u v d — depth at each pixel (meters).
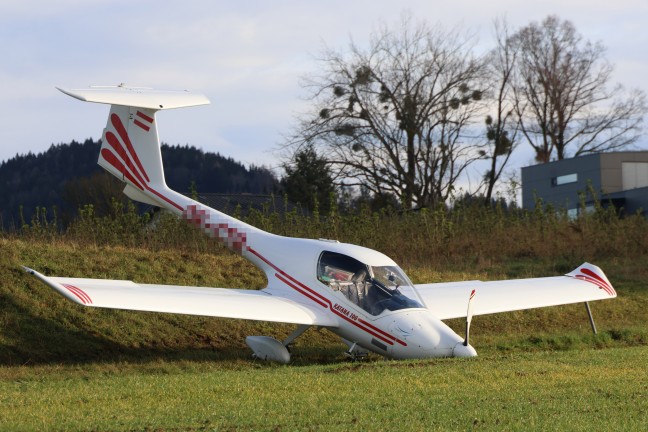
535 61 117.50
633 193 86.06
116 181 105.25
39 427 12.45
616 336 29.98
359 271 23.78
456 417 13.34
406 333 22.22
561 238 51.44
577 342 28.62
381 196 85.81
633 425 12.93
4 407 14.04
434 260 46.16
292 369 19.22
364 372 18.16
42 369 22.11
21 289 28.50
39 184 196.12
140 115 31.31
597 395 15.23
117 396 15.10
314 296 24.36
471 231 51.84
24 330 26.30
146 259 34.94
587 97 117.75
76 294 20.56
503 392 15.55
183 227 40.00
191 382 16.64
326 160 86.38
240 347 28.44
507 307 26.56
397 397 14.98
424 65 86.88
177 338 28.20
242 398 14.93
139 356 26.41
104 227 39.47
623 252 49.66
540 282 29.69
